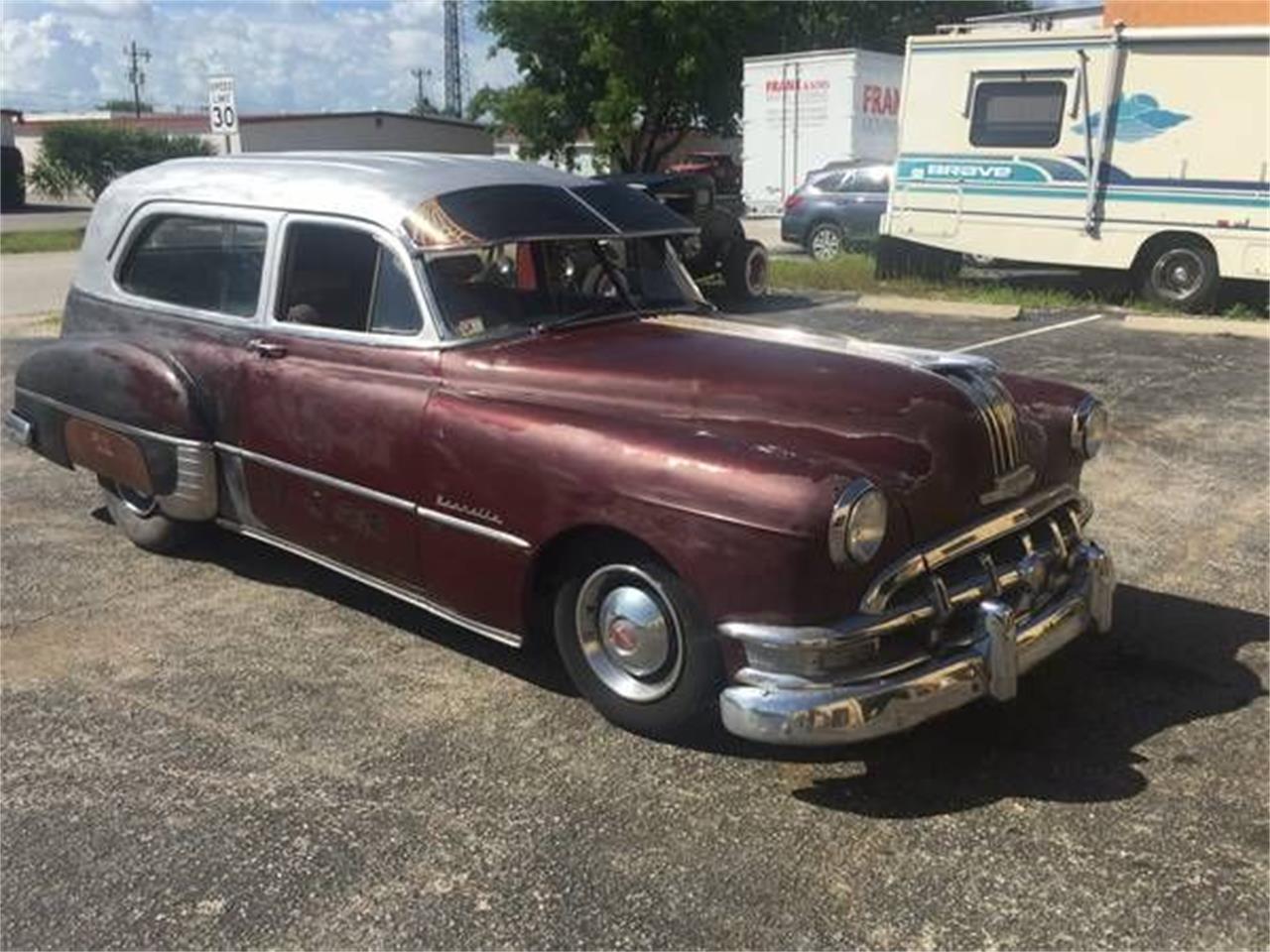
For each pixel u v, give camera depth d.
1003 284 14.89
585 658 4.02
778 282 15.21
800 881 3.21
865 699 3.36
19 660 4.61
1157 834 3.39
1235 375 9.30
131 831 3.48
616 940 2.99
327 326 4.69
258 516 4.99
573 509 3.77
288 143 40.00
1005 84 13.47
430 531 4.24
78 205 47.59
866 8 39.88
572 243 4.79
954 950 2.94
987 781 3.67
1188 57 12.24
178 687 4.38
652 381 4.04
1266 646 4.59
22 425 5.93
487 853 3.35
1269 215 12.05
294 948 2.98
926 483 3.59
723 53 29.69
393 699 4.26
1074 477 4.32
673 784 3.68
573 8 29.16
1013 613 3.67
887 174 18.30
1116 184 12.91
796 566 3.34
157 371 5.16
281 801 3.62
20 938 3.03
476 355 4.32
